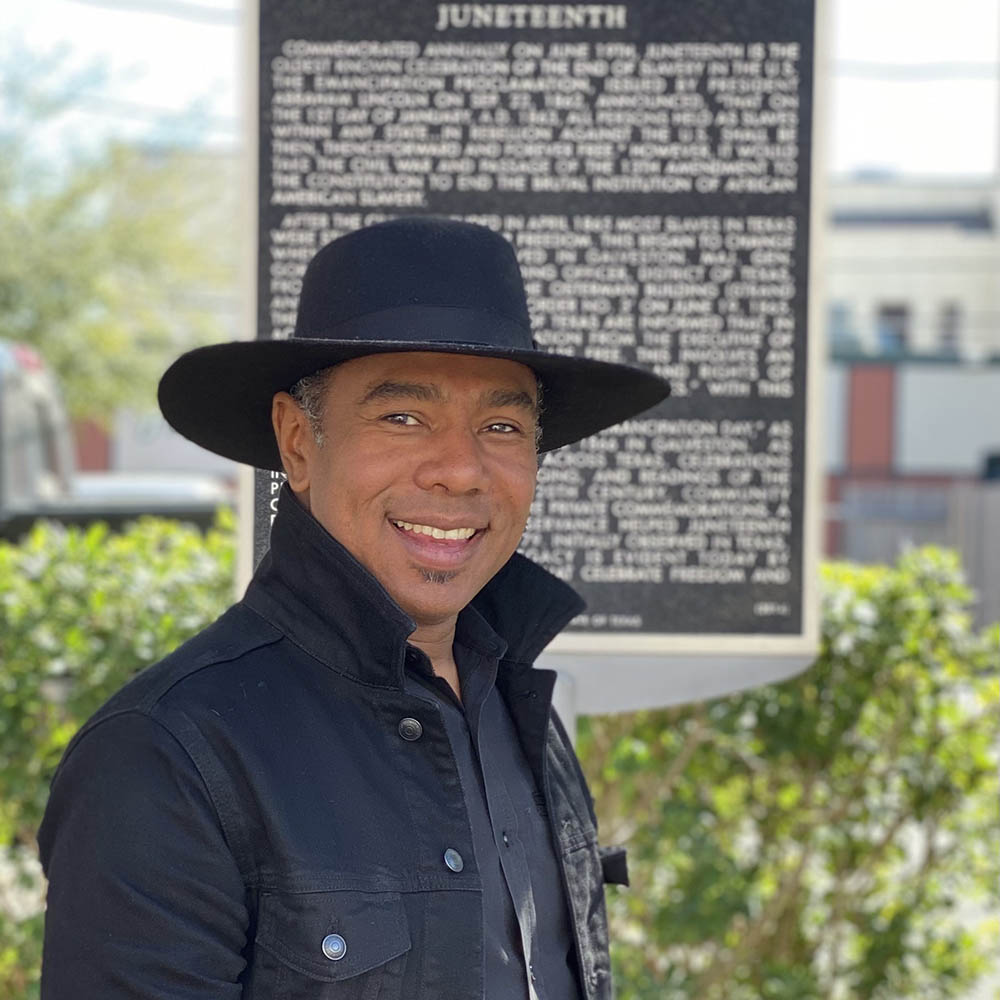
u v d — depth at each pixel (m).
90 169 17.08
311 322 1.81
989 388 26.61
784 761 3.86
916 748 3.90
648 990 3.56
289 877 1.56
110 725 1.58
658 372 2.96
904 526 25.73
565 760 2.06
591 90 2.91
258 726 1.62
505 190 2.92
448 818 1.68
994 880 4.02
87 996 1.51
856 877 4.05
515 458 1.83
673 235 2.93
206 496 12.99
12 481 11.01
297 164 2.89
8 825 3.69
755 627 2.98
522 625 1.98
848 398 26.92
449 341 1.75
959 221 28.75
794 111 2.92
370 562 1.78
